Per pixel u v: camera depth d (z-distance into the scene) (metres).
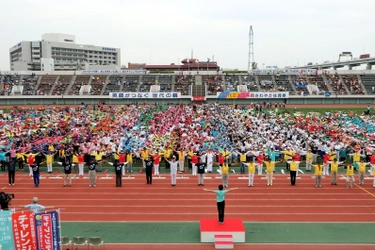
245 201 21.86
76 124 45.62
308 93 75.38
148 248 15.73
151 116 52.12
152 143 33.50
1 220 12.92
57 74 85.81
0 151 29.98
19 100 76.38
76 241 14.67
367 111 58.72
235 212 20.03
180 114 53.16
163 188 24.45
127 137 37.03
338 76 83.06
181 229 17.72
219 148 31.16
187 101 75.25
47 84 81.00
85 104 74.69
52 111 57.22
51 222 13.29
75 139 36.59
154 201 21.83
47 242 13.29
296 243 16.25
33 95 76.25
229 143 33.84
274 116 52.50
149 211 20.19
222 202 16.67
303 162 32.28
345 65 132.50
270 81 81.50
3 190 23.95
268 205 21.17
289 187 24.77
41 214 13.18
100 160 27.83
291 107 68.69
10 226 13.00
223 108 59.47
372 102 74.94
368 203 21.58
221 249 15.62
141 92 75.44
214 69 118.81
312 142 33.22
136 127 43.34
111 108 60.72
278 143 32.78
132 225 18.22
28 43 162.62
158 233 17.27
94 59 180.25
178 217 19.30
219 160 25.33
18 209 20.34
